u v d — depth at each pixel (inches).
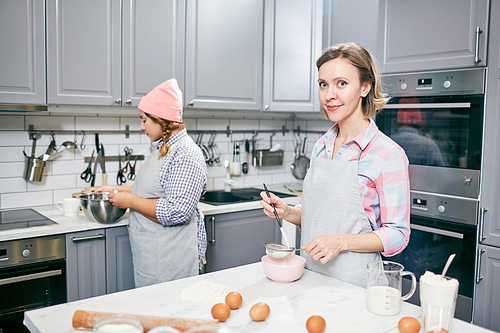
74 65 91.8
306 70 122.4
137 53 99.3
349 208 52.9
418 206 96.2
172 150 79.0
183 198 75.8
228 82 114.0
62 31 89.9
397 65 99.3
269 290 48.1
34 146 99.2
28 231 79.9
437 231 91.9
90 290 88.3
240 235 110.2
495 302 85.0
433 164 94.0
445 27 90.0
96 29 93.8
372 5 112.2
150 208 76.7
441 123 92.0
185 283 50.2
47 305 83.9
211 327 35.9
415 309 44.0
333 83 51.6
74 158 105.3
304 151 142.4
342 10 119.8
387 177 51.3
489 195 85.1
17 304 80.7
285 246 52.3
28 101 87.4
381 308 42.1
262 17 118.5
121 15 96.5
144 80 100.9
